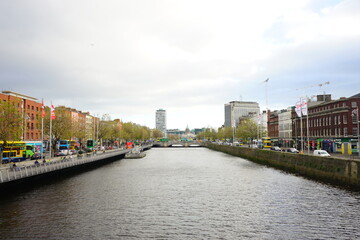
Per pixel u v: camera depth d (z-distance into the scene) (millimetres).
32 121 95000
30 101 94250
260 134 130250
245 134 137125
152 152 166750
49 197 41031
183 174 66312
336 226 28641
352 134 88938
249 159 104125
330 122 97125
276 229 28078
